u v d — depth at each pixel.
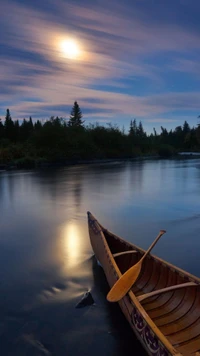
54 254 6.52
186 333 3.50
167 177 22.03
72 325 4.05
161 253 6.55
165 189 15.99
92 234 6.38
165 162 41.22
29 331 3.94
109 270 4.68
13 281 5.27
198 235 7.80
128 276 4.06
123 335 3.84
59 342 3.74
